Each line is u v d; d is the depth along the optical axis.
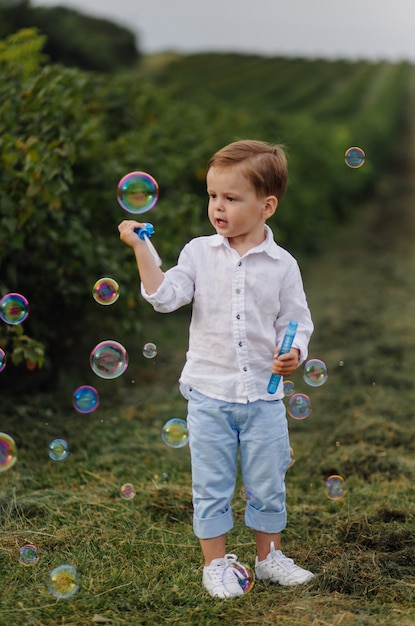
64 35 29.89
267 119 11.88
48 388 4.62
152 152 6.65
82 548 2.81
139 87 8.50
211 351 2.48
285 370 2.41
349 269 9.95
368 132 19.25
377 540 2.89
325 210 12.62
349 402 4.84
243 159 2.43
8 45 5.00
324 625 2.33
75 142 4.36
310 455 3.97
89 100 5.74
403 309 7.61
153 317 6.60
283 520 2.57
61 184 3.88
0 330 3.73
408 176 20.98
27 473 3.51
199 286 2.51
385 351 6.05
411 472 3.72
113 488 3.39
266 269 2.50
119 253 4.77
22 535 2.88
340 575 2.62
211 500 2.48
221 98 35.97
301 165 11.45
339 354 6.00
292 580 2.56
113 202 4.94
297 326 2.49
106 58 31.52
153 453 3.89
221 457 2.47
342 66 52.31
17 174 3.86
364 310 7.55
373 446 4.00
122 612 2.40
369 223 14.45
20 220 3.83
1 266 4.18
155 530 3.00
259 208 2.47
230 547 2.89
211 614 2.38
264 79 45.88
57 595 2.43
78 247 4.29
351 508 3.27
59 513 3.07
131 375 5.12
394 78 44.75
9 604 2.41
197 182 7.70
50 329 4.65
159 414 4.48
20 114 4.16
